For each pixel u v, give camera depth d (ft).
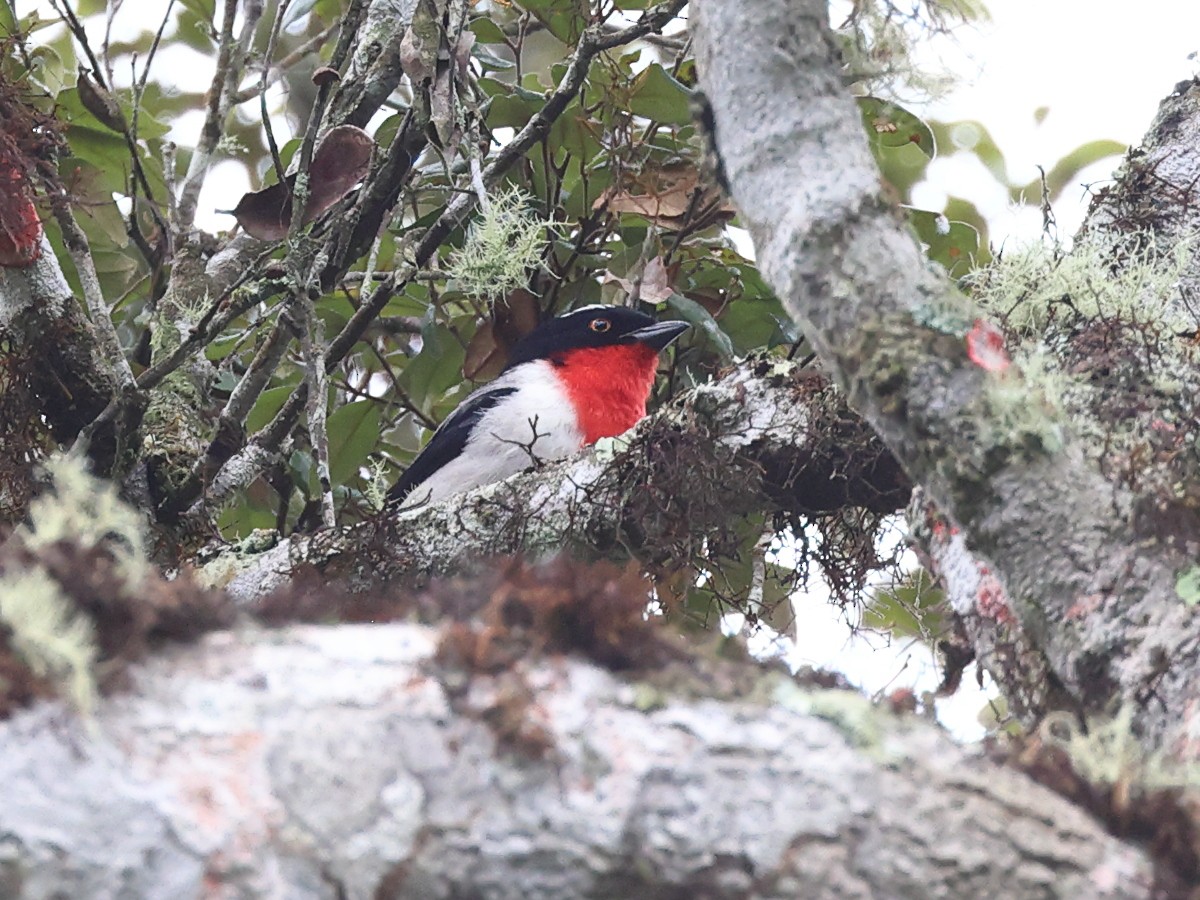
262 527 34.81
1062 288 19.22
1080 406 17.13
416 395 33.50
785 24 14.65
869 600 26.35
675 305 30.55
